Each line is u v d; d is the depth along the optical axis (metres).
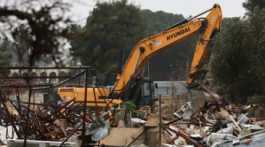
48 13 4.08
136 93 30.03
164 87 46.41
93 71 13.62
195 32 31.38
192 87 30.52
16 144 15.66
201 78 30.77
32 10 4.05
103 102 25.73
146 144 16.41
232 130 22.27
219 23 31.50
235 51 50.09
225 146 16.06
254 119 29.72
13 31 4.06
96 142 15.52
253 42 50.06
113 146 15.82
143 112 27.05
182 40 31.19
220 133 20.69
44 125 18.02
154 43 30.77
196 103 29.11
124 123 21.11
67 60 4.31
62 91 25.64
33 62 4.20
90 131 15.76
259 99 43.97
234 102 50.19
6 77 7.47
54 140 17.03
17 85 12.54
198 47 31.34
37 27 4.07
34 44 4.13
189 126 25.72
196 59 31.19
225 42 50.84
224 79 50.75
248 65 49.75
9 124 17.23
